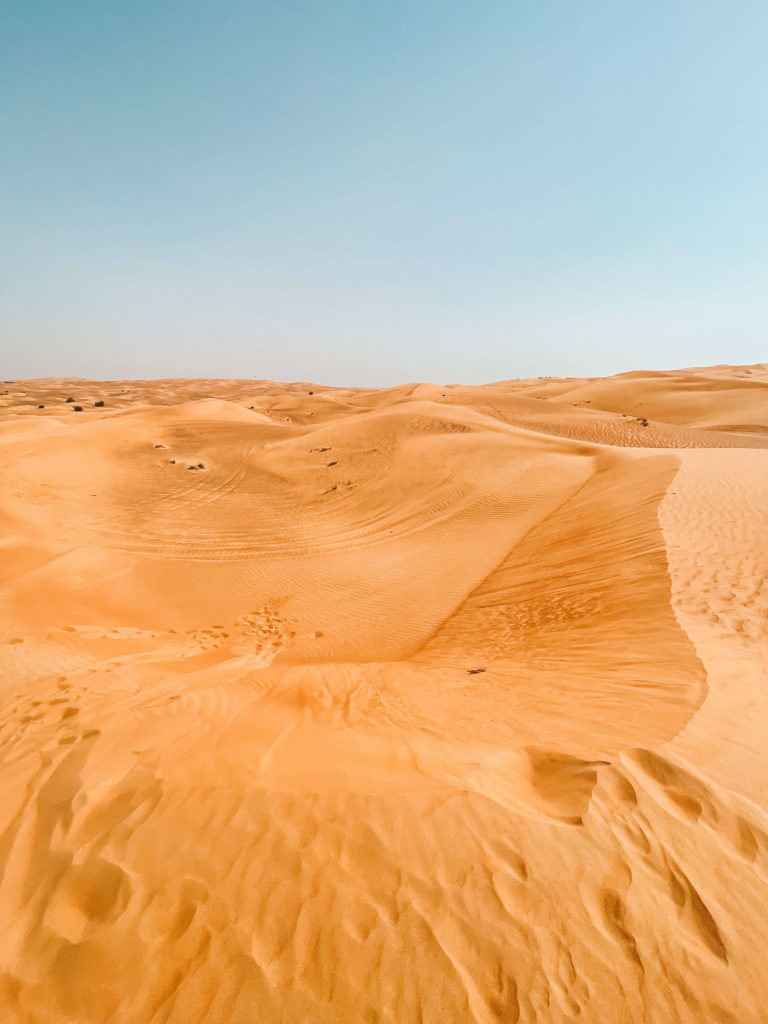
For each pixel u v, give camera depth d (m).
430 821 2.86
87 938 2.29
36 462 20.92
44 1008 2.05
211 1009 2.04
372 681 6.02
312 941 2.28
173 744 3.82
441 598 10.17
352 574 12.09
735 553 7.73
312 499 19.23
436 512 16.44
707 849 2.70
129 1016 2.02
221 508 18.22
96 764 3.54
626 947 2.26
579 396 50.22
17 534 12.30
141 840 2.78
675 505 10.48
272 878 2.55
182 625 9.38
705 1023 2.01
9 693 5.44
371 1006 2.06
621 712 4.10
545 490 16.19
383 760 3.55
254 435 30.58
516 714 4.43
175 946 2.26
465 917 2.37
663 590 6.91
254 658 7.79
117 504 17.86
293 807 2.97
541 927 2.34
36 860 2.69
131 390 80.88
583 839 2.76
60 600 9.30
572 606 7.72
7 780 3.49
